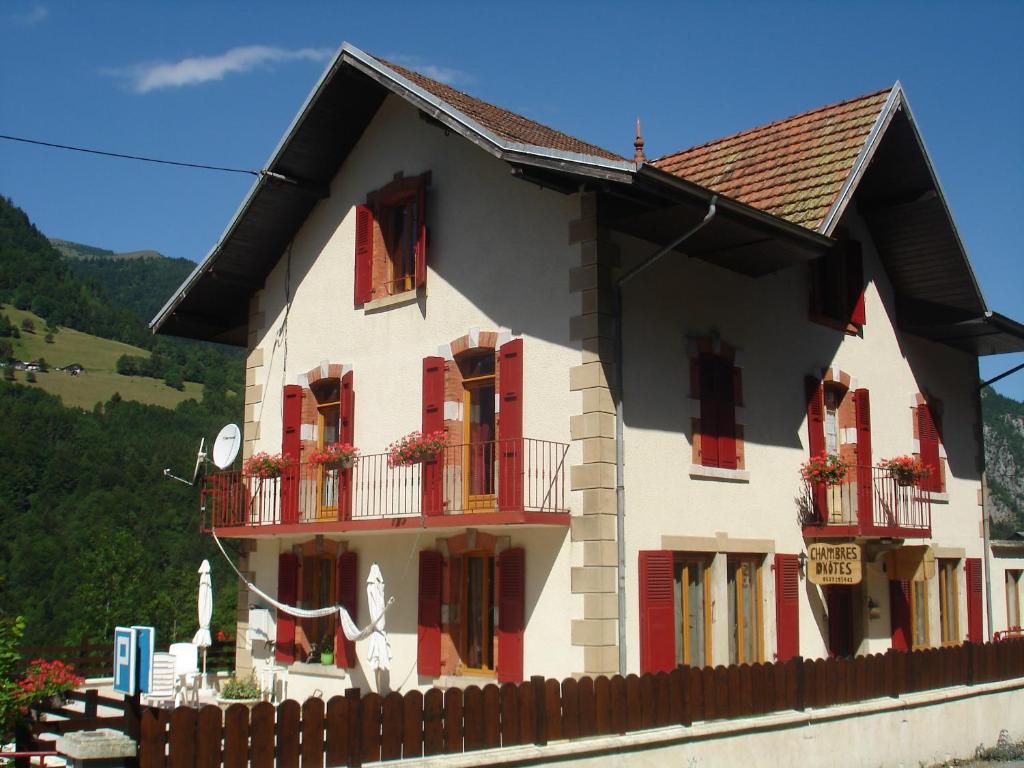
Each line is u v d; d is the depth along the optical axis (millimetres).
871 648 16953
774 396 15648
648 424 13469
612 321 13195
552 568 13047
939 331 19609
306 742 8273
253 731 8039
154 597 31234
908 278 19094
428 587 14562
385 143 16609
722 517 14367
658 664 12844
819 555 15430
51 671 11117
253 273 18578
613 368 13102
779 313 16016
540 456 13352
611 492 12812
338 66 15695
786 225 13484
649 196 12625
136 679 7832
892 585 17766
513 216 14289
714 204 12391
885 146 17094
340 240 17219
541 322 13656
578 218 13414
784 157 16953
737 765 11039
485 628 14188
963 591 19719
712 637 14125
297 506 16812
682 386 14078
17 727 10445
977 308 18703
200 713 7844
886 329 18812
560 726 9664
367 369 16250
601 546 12594
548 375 13453
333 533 15570
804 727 11898
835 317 17188
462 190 15133
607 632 12492
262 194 17172
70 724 9828
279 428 17859
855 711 12602
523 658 13203
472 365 14875
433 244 15453
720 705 11141
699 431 14219
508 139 12914
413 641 14859
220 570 41469
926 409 19406
